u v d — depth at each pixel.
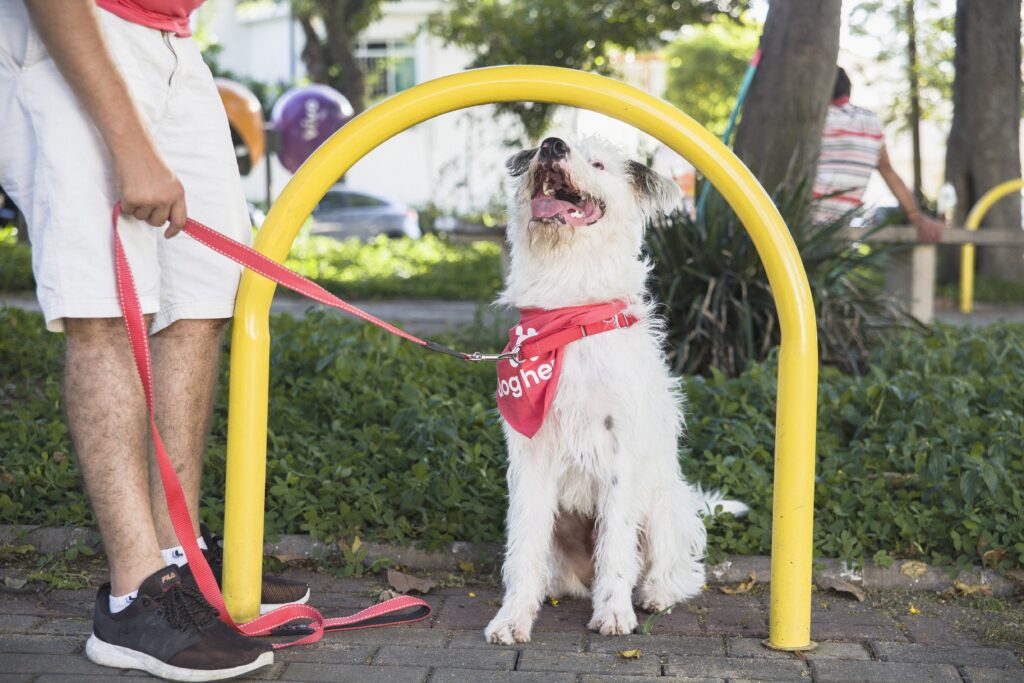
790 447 2.78
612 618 3.01
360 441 4.30
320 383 4.90
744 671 2.70
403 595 3.31
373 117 2.75
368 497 3.75
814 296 5.92
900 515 3.65
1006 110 13.27
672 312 5.91
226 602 2.80
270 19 33.31
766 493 3.84
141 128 2.47
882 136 7.21
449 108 2.76
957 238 7.19
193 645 2.56
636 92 2.74
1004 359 5.62
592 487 3.26
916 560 3.55
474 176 25.75
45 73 2.50
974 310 11.17
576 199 3.14
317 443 4.31
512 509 3.15
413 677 2.64
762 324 5.81
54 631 2.88
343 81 23.56
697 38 31.41
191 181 2.80
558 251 3.09
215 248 2.67
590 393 3.06
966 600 3.36
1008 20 13.13
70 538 3.59
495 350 6.59
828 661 2.77
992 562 3.47
